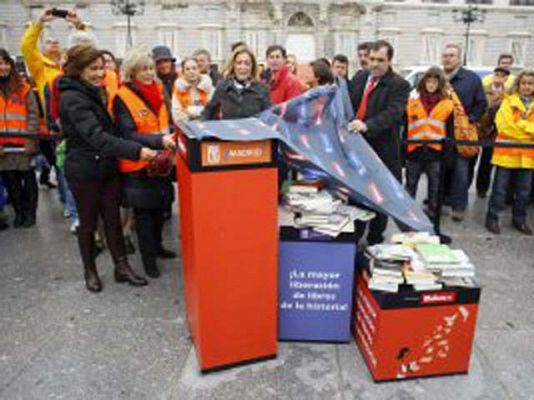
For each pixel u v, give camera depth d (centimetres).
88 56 286
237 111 345
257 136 213
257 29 3378
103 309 307
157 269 356
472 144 414
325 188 280
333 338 267
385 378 234
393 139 358
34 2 3328
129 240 404
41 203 547
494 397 225
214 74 645
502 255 402
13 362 250
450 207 540
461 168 479
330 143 274
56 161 470
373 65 334
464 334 236
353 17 3375
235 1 3284
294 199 256
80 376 239
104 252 404
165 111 338
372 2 3362
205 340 234
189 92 439
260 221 227
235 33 3366
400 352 232
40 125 498
